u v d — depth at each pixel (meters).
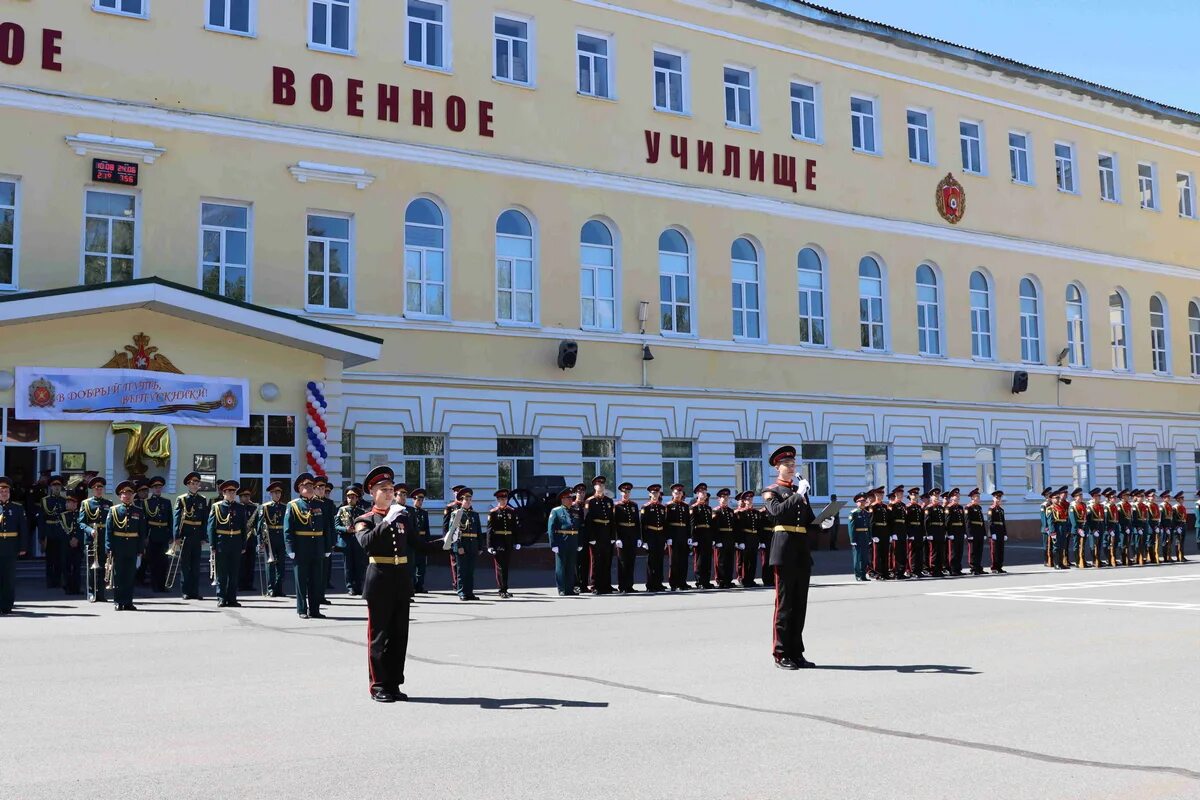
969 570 29.19
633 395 32.41
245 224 27.53
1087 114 44.62
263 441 25.28
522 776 7.52
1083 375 42.94
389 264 29.00
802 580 12.13
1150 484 44.75
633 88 33.31
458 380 29.62
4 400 22.62
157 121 26.39
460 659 12.86
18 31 25.23
